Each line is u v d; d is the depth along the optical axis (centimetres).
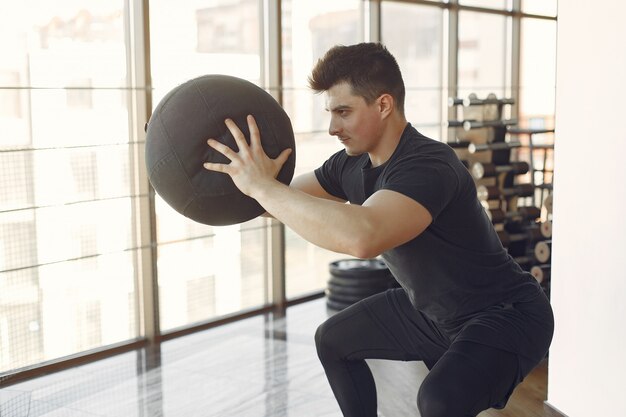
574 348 275
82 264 384
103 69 388
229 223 175
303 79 498
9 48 351
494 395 173
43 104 365
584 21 261
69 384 339
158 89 416
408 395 315
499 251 188
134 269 405
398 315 205
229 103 165
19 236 359
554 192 282
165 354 385
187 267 435
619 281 249
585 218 265
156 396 321
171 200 171
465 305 185
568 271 276
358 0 527
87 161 382
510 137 677
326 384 333
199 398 317
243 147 160
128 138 400
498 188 520
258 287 477
